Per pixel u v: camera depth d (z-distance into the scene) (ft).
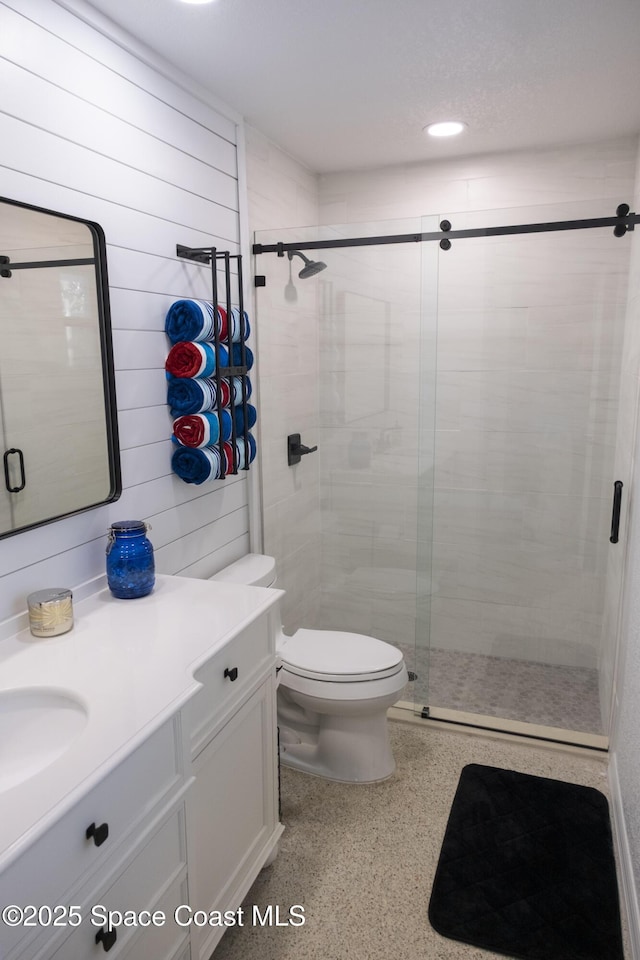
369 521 9.83
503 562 9.62
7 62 4.59
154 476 6.59
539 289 8.68
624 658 7.19
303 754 7.84
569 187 9.22
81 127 5.32
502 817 6.93
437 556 9.86
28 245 4.83
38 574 5.18
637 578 6.48
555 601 9.50
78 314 5.35
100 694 4.07
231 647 5.01
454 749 8.16
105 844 3.54
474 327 9.04
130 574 5.56
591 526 9.11
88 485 5.59
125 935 3.81
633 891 5.60
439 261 8.90
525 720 8.63
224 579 7.59
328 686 7.09
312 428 9.71
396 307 9.09
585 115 7.97
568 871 6.18
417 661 9.41
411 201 9.99
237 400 7.42
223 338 7.04
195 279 7.10
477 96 7.34
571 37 5.94
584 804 7.13
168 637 4.89
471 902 5.82
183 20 5.57
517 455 9.25
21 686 4.17
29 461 4.96
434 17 5.55
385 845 6.54
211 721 4.78
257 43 6.01
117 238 5.83
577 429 8.93
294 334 9.09
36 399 4.99
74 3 5.13
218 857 5.08
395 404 9.39
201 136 7.04
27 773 3.96
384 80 6.86
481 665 9.91
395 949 5.39
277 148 8.94
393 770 7.69
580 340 8.67
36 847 3.03
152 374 6.46
